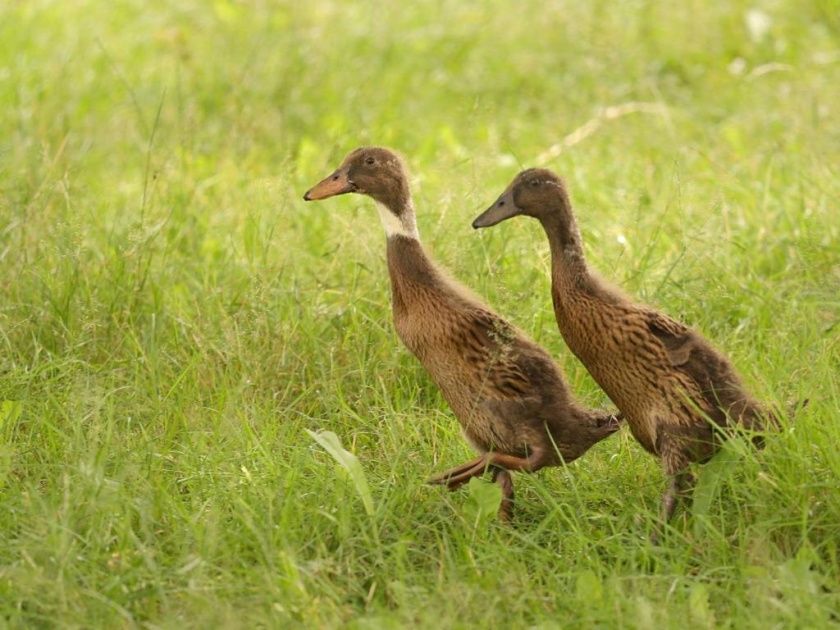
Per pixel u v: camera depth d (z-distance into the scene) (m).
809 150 17.91
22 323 13.84
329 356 13.51
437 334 11.52
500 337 11.22
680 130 20.08
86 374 13.18
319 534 10.52
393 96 22.11
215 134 20.14
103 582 9.92
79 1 26.50
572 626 9.55
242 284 14.86
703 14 23.88
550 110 21.72
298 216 16.53
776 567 9.91
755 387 12.30
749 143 19.19
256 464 11.62
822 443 11.16
